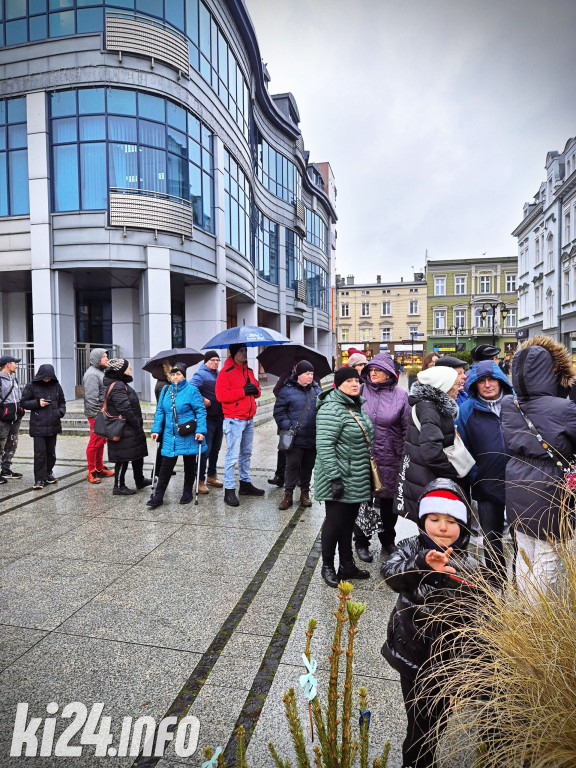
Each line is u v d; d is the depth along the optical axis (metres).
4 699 2.52
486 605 1.77
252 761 2.10
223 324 17.88
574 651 1.61
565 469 2.60
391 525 4.38
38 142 14.02
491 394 3.62
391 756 2.11
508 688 1.60
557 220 28.42
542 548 2.59
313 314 37.06
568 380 2.86
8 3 14.14
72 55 13.76
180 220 14.86
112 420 6.06
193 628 3.18
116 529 5.05
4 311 18.19
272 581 3.86
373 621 3.25
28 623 3.25
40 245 14.16
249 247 21.98
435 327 56.25
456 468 3.21
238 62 19.89
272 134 27.55
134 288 17.56
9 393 6.92
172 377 5.77
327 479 3.70
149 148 14.29
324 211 40.94
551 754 1.45
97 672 2.73
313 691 1.50
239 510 5.69
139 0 13.88
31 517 5.45
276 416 5.71
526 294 36.22
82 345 16.23
